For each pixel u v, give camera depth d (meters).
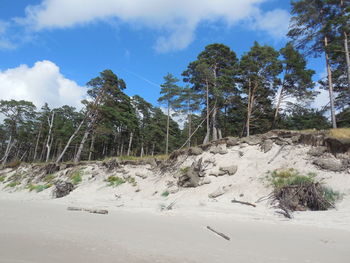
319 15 20.78
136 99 45.03
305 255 5.25
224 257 5.07
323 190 10.94
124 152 52.16
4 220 8.70
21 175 29.80
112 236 6.71
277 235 7.09
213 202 12.68
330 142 13.05
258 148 16.12
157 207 13.30
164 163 19.56
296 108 26.86
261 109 28.78
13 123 40.94
